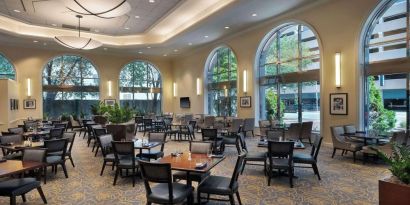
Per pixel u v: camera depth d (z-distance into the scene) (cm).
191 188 344
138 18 1060
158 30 1245
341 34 778
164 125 1160
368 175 521
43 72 1388
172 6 934
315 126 889
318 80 874
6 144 565
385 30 712
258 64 1104
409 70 658
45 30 1200
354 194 422
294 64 964
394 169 288
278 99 1033
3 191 331
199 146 455
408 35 664
